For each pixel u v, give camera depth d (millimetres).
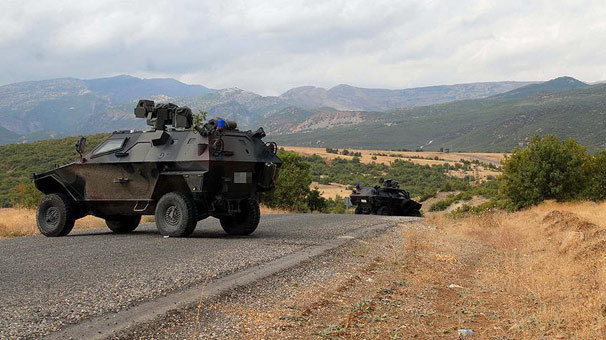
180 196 11773
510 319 5902
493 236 15836
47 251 9586
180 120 12695
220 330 5105
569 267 9031
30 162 64188
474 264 10516
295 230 14438
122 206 12766
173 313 5477
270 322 5438
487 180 140500
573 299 6617
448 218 22812
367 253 10555
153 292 6230
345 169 153750
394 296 7043
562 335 5207
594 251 10117
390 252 11055
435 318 6012
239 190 12312
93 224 17047
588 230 14688
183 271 7496
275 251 9828
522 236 15797
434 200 76000
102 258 8633
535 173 33750
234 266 8047
